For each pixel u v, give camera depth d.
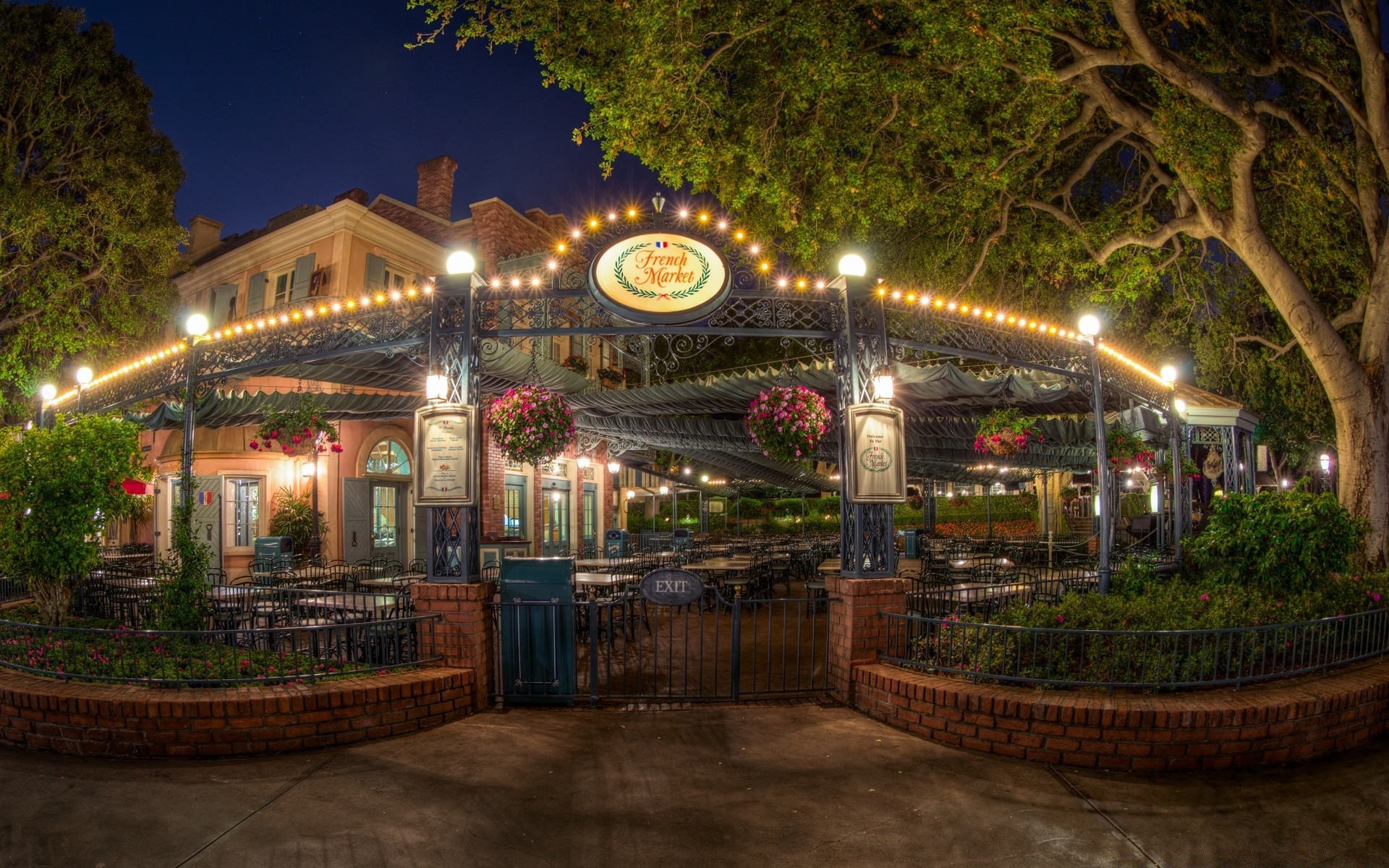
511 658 6.64
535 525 18.09
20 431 9.59
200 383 9.75
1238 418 13.12
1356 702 5.69
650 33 9.67
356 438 16.98
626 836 4.12
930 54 10.55
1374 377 11.88
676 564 13.34
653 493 25.94
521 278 7.31
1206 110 10.91
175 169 17.83
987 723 5.48
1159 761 5.14
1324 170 12.02
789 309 7.56
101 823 4.20
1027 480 28.06
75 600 9.68
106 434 8.45
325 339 7.95
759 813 4.43
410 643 6.55
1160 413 12.39
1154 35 11.54
